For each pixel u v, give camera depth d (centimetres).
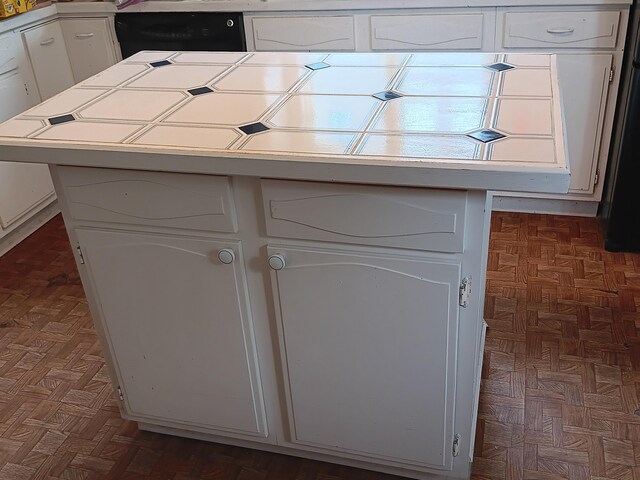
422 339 134
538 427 175
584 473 162
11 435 184
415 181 111
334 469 168
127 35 290
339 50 271
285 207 127
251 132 129
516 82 149
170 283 146
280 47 276
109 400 195
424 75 159
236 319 146
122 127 137
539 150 112
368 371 143
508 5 242
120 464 174
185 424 171
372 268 129
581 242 259
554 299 225
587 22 237
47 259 270
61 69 300
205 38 281
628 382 188
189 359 157
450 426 144
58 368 209
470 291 126
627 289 229
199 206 133
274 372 153
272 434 164
